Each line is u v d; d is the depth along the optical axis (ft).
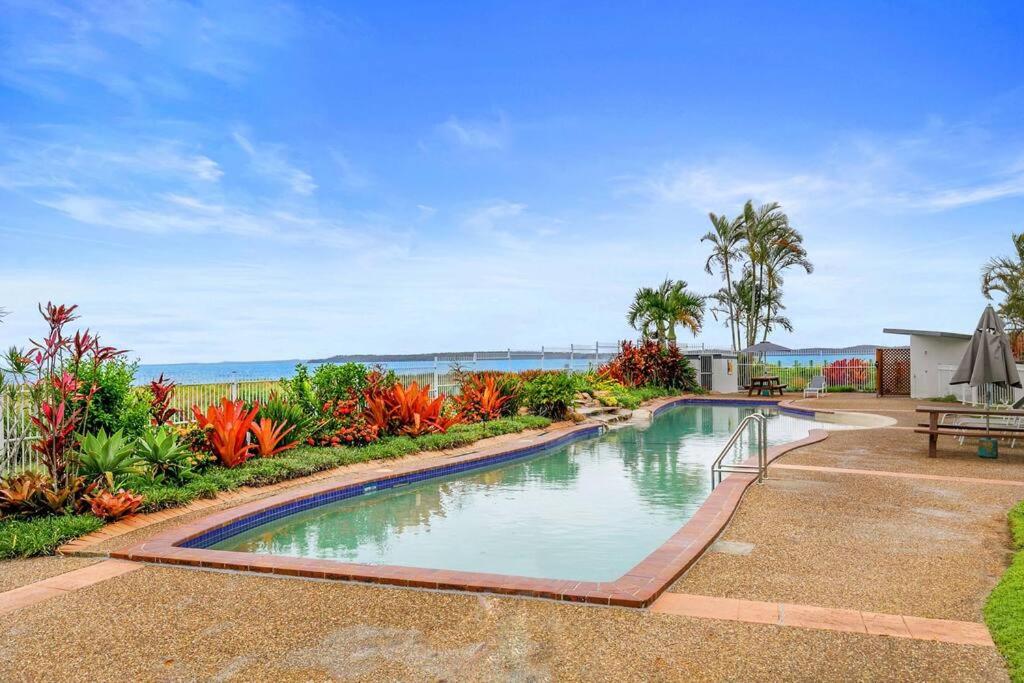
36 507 22.54
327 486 29.68
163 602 15.17
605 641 12.64
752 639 12.60
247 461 32.14
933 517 22.48
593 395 70.95
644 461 41.09
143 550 19.07
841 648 12.13
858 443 41.65
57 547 19.83
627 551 22.00
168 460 27.81
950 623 13.21
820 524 21.70
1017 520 20.86
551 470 38.04
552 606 14.51
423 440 40.50
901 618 13.53
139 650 12.54
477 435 44.88
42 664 12.01
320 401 41.55
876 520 22.15
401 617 14.02
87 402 25.76
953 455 36.45
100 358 25.04
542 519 26.50
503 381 56.13
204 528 22.09
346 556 21.58
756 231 122.11
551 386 57.77
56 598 15.49
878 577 16.31
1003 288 75.41
